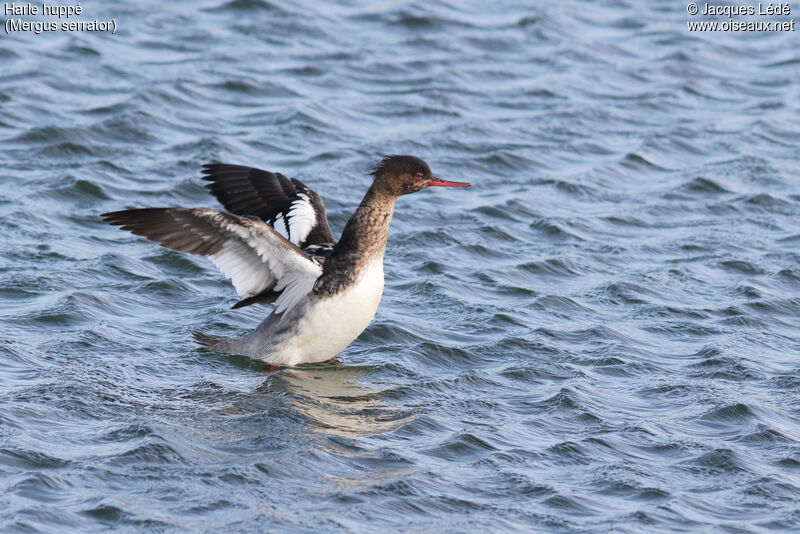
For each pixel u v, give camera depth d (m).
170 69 25.42
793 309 15.31
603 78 27.25
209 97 24.11
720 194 20.39
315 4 31.30
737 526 9.70
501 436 11.25
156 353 12.96
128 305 14.38
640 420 11.76
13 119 21.72
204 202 18.83
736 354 13.54
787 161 22.14
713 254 17.34
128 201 18.41
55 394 11.47
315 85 25.48
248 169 14.25
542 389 12.52
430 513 9.67
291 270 12.23
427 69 27.08
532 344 13.77
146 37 27.73
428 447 10.91
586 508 9.91
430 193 20.03
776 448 11.22
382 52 28.08
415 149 21.98
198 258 16.16
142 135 21.66
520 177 21.09
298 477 10.12
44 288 14.50
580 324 14.55
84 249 16.17
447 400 12.17
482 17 31.28
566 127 23.80
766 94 26.62
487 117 24.27
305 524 9.30
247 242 11.92
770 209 19.66
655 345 13.95
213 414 11.41
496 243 17.69
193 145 21.22
